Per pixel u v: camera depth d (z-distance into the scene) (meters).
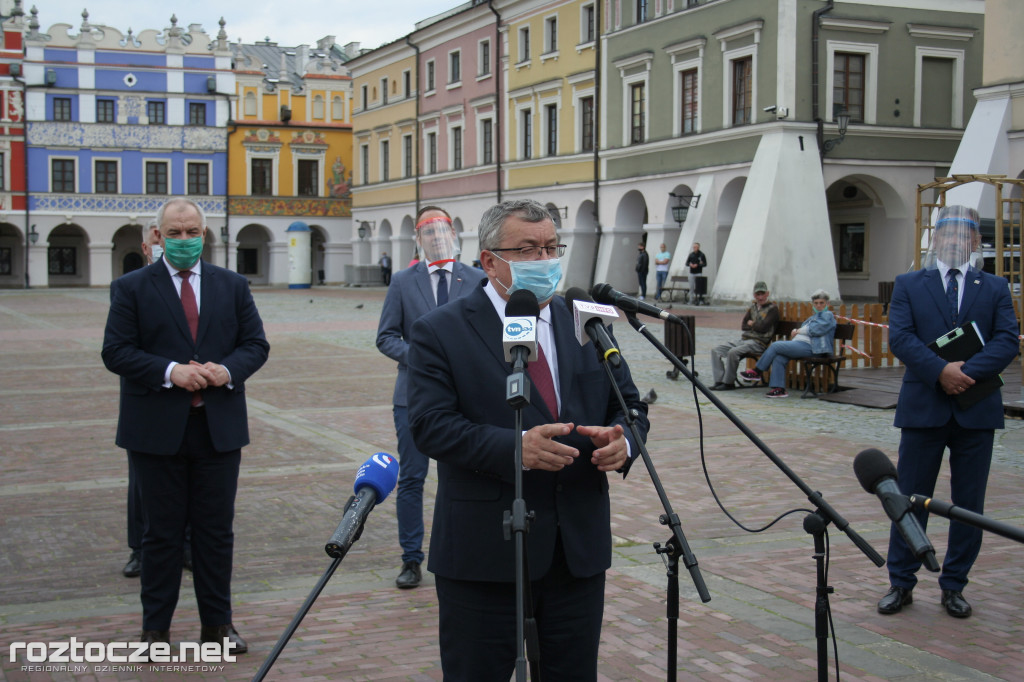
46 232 53.50
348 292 49.75
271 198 57.66
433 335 3.27
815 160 29.19
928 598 5.60
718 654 4.77
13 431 11.05
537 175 41.38
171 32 55.22
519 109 42.44
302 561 6.37
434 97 48.75
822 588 3.34
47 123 53.16
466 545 3.14
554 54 39.88
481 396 3.22
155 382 4.61
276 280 58.06
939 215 5.55
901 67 30.28
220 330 4.88
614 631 5.08
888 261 31.77
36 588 5.82
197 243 4.85
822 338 13.36
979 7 30.98
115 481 8.59
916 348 5.33
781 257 28.69
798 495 7.95
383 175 54.81
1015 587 5.76
